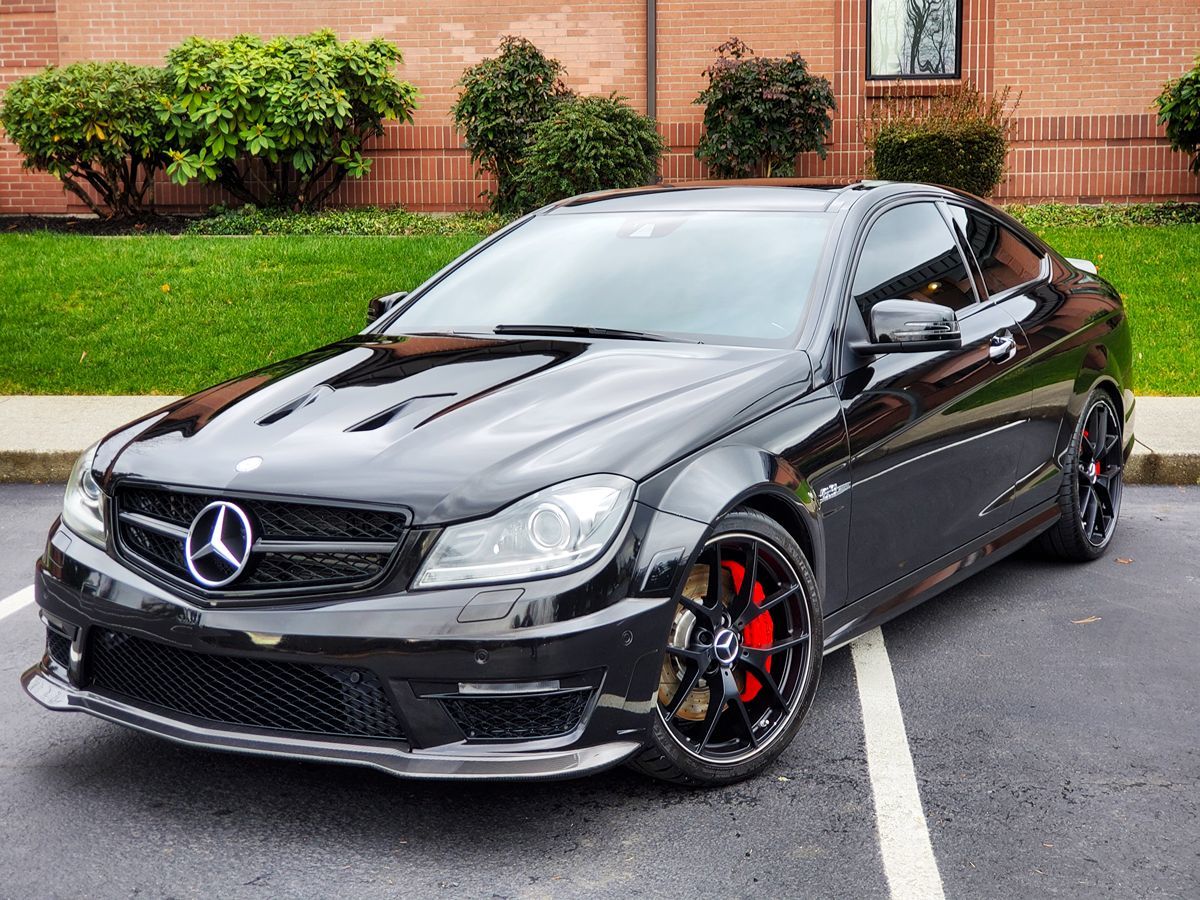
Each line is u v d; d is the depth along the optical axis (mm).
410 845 3068
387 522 2980
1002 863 2971
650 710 3070
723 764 3316
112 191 12867
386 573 2941
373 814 3225
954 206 4867
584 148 11305
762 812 3227
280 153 12773
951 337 3738
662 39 13438
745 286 4043
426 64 13609
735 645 3330
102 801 3309
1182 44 13117
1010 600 4988
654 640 3027
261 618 2984
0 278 10258
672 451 3174
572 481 3000
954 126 11766
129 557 3254
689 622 3234
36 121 12070
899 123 12070
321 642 2924
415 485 3002
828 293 3930
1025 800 3293
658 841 3078
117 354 8836
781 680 3508
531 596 2885
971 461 4367
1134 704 3941
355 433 3287
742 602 3342
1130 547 5734
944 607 4922
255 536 3064
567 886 2875
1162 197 13258
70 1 13656
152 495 3273
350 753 2969
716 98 12578
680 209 4559
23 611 4922
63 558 3377
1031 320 4863
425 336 4195
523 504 2951
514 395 3447
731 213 4430
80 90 12109
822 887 2867
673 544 3061
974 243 4863
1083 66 13266
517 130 12531
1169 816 3199
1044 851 3027
